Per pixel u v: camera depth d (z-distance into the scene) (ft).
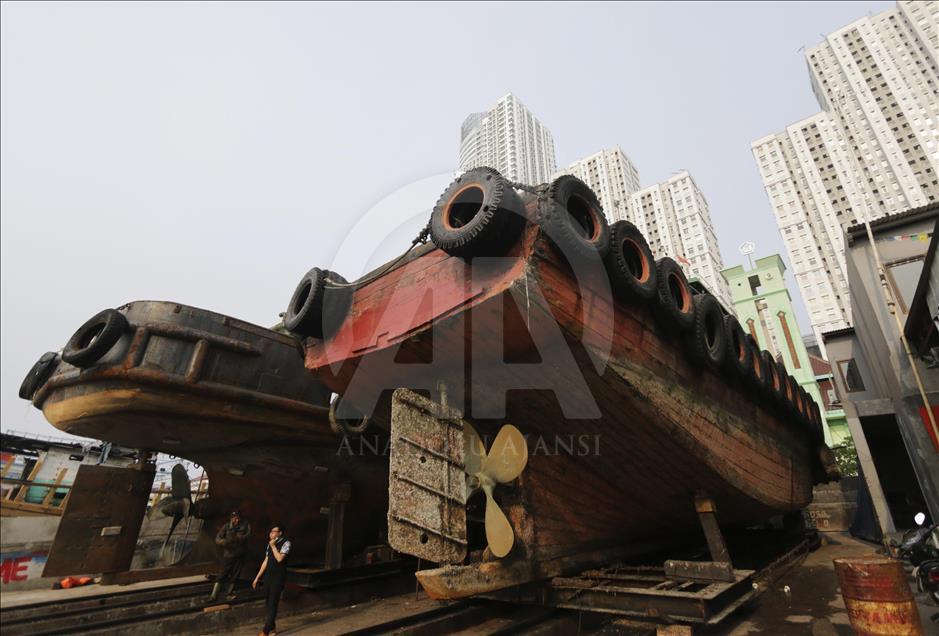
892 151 165.99
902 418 38.91
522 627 19.86
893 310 36.19
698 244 220.43
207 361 25.71
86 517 26.11
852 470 72.59
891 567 14.17
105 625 20.45
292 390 29.35
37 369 27.50
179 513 30.40
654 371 18.29
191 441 27.96
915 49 171.94
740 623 19.38
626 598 17.16
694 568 18.51
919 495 52.54
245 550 26.30
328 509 29.71
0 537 35.47
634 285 17.31
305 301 21.89
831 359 54.24
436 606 23.94
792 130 223.30
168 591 26.89
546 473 20.20
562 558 20.21
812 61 207.62
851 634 17.13
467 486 18.92
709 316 22.16
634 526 23.90
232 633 20.58
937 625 17.83
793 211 225.35
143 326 24.38
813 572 30.58
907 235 40.63
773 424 30.40
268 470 29.71
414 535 15.79
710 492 22.44
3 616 22.58
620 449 19.86
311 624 21.43
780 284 111.55
